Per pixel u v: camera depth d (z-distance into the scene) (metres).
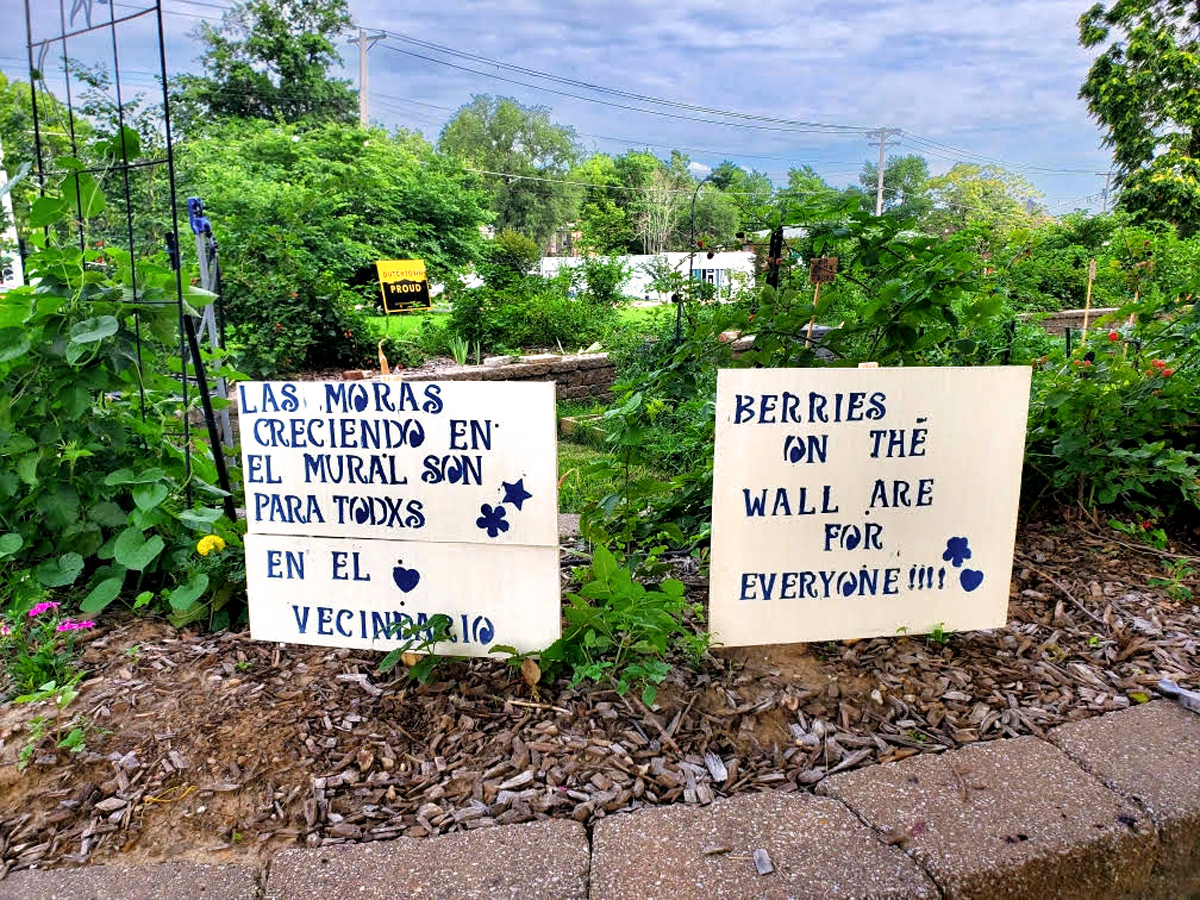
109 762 1.93
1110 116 21.83
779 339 2.93
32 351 2.60
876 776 1.85
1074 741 1.97
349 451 2.26
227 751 1.96
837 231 2.93
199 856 1.68
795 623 2.34
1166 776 1.84
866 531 2.33
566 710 2.11
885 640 2.49
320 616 2.35
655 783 1.86
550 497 2.17
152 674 2.28
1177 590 2.73
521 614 2.24
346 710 2.12
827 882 1.54
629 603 2.12
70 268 2.71
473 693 2.20
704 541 3.24
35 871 1.63
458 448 2.19
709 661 2.34
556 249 47.72
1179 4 20.47
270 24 35.12
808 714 2.11
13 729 2.03
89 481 2.65
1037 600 2.73
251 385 2.27
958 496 2.36
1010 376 2.32
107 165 2.86
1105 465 3.25
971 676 2.29
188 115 25.69
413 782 1.87
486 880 1.56
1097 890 1.66
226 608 2.62
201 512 2.51
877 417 2.27
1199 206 20.27
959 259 2.80
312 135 23.19
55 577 2.52
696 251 8.88
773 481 2.26
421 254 19.83
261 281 9.01
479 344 11.05
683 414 4.82
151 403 2.99
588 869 1.59
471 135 49.22
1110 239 14.80
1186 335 3.34
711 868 1.58
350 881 1.57
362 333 9.70
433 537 2.25
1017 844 1.63
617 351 9.55
